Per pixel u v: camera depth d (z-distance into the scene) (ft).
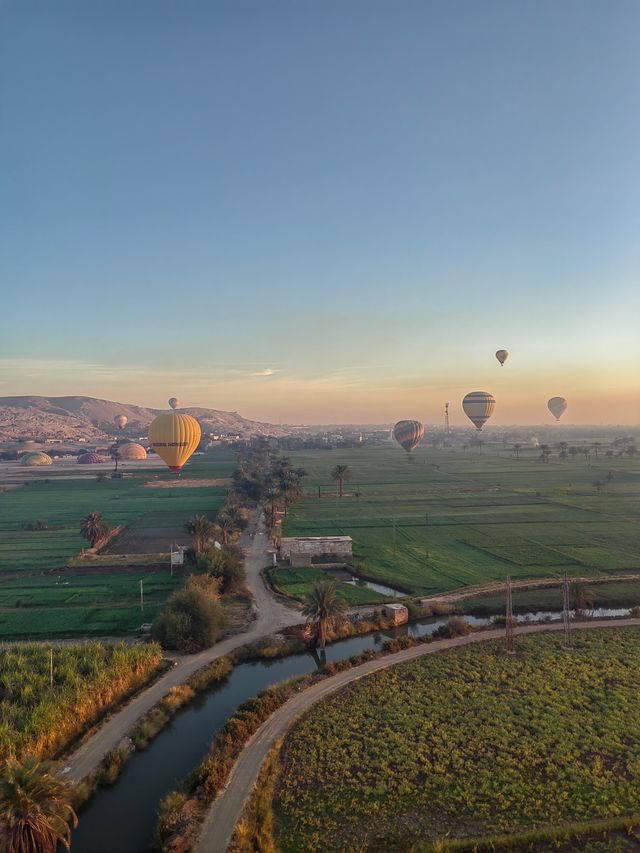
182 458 509.76
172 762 142.82
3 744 132.67
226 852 108.37
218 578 274.77
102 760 139.95
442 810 122.83
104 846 113.60
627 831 114.93
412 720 157.89
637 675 184.03
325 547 345.72
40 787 100.48
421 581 298.97
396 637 221.05
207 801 123.34
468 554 354.74
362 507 529.04
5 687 162.71
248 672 195.72
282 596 274.57
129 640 217.77
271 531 408.87
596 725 154.61
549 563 332.60
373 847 111.86
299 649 212.43
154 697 171.42
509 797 126.21
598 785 129.29
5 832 95.35
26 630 228.02
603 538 396.57
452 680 181.37
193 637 208.64
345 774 134.72
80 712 155.74
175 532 433.48
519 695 171.32
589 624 233.35
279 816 121.19
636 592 277.03
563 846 111.75
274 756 141.28
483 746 145.59
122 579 304.30
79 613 248.73
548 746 145.38
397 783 131.44
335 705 167.02
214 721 162.81
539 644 210.59
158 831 113.91
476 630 226.79
